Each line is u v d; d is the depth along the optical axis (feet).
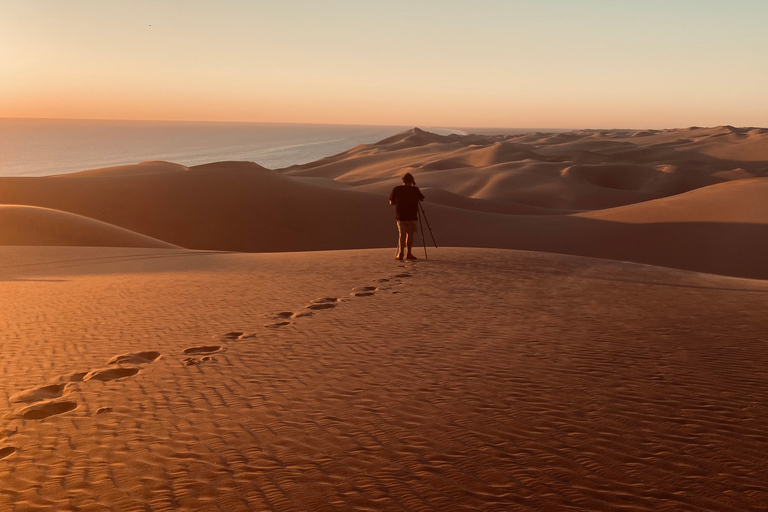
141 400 17.98
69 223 97.14
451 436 14.37
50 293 37.19
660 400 16.42
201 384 19.26
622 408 15.87
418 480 12.18
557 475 12.19
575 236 127.03
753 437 13.87
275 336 25.22
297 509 11.21
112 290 37.76
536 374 18.97
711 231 115.44
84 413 17.08
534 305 30.07
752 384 17.60
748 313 27.61
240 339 24.91
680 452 13.14
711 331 24.12
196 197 153.69
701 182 319.47
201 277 42.37
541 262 45.47
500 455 13.23
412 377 19.13
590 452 13.24
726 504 10.87
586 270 41.88
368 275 40.45
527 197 259.19
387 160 469.98
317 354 22.26
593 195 265.95
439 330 25.35
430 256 49.08
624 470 12.34
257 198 155.94
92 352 23.56
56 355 23.29
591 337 23.47
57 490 12.49
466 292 33.91
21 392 19.13
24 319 29.86
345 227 148.87
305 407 16.81
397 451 13.64
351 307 30.73
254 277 41.39
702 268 104.78
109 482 12.76
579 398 16.71
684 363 19.76
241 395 18.06
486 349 22.12
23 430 16.02
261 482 12.40
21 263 54.34
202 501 11.69
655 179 320.29
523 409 15.99
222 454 13.93
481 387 17.89
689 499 11.09
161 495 12.03
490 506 11.03
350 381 18.98
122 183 157.38
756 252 105.60
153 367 21.36
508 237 132.46
